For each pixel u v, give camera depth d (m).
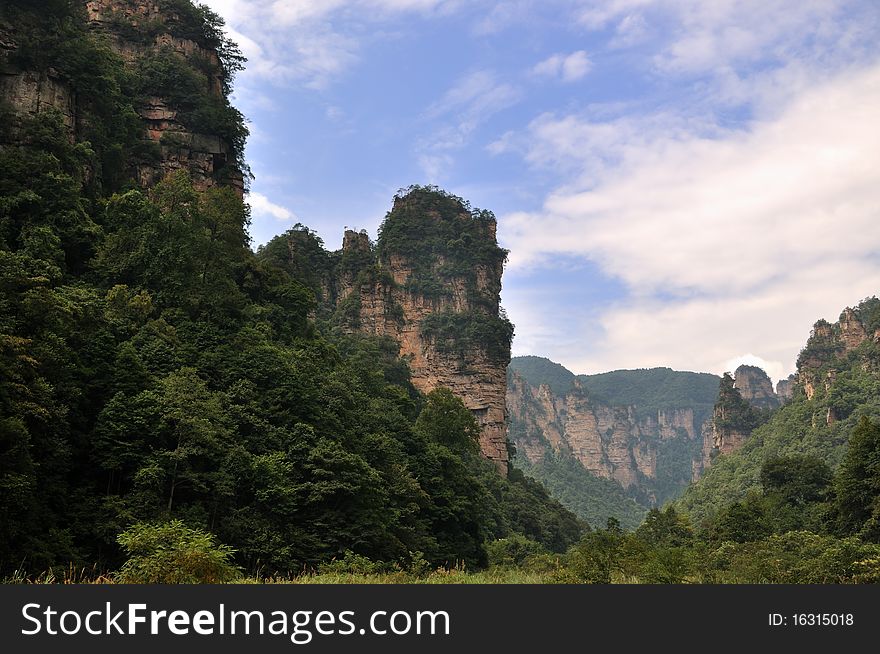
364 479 52.78
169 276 61.22
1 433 33.59
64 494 39.78
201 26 102.50
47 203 60.84
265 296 81.31
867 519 69.50
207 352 55.38
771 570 37.50
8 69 67.31
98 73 76.12
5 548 33.28
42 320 41.47
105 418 42.84
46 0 73.38
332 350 82.62
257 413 53.56
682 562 36.03
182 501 45.06
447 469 76.56
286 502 47.78
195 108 94.44
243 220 85.94
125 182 81.25
